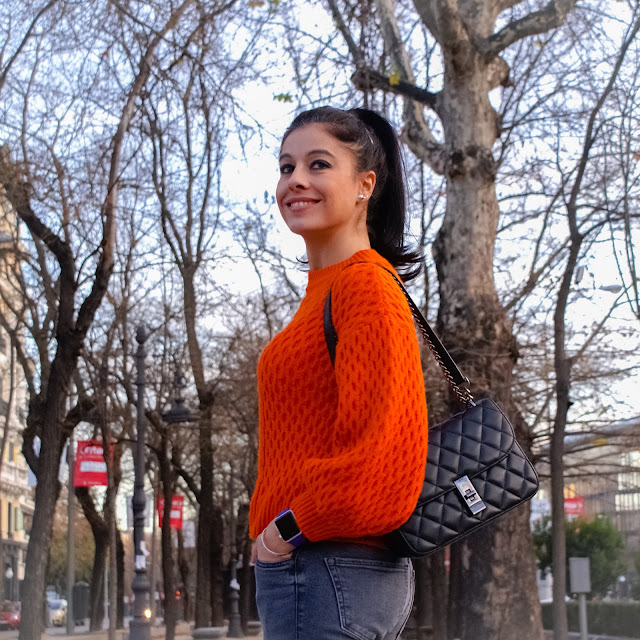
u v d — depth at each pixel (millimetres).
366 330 1910
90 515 33531
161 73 16734
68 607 33875
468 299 14617
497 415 2205
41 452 17078
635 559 42031
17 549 56812
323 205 2197
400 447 1849
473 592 13641
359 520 1849
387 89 15312
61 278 17375
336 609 1958
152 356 27562
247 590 36469
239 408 26938
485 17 15070
